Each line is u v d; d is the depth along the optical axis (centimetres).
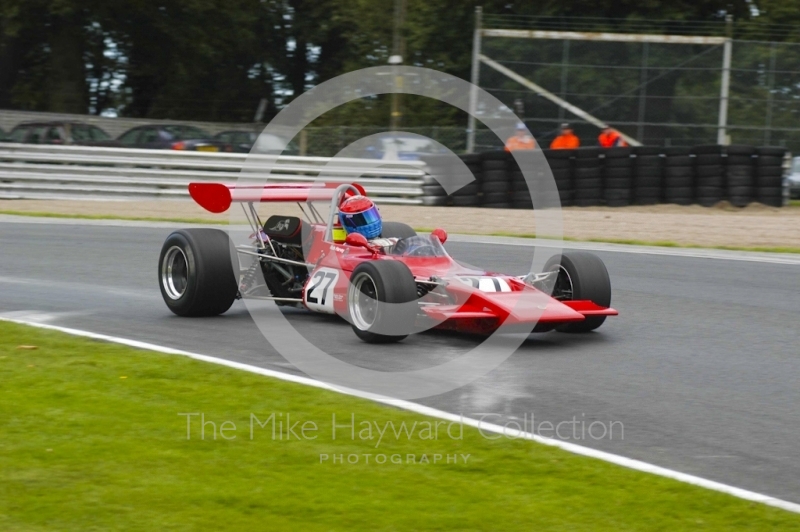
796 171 7431
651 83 7131
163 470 1541
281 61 13500
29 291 3194
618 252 4344
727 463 1625
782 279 3628
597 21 8944
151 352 2289
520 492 1473
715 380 2158
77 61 11550
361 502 1434
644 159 6462
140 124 10138
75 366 2153
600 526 1355
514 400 1969
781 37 8706
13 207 5909
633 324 2764
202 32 11775
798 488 1520
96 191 6338
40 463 1560
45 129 8638
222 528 1343
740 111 7112
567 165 6319
